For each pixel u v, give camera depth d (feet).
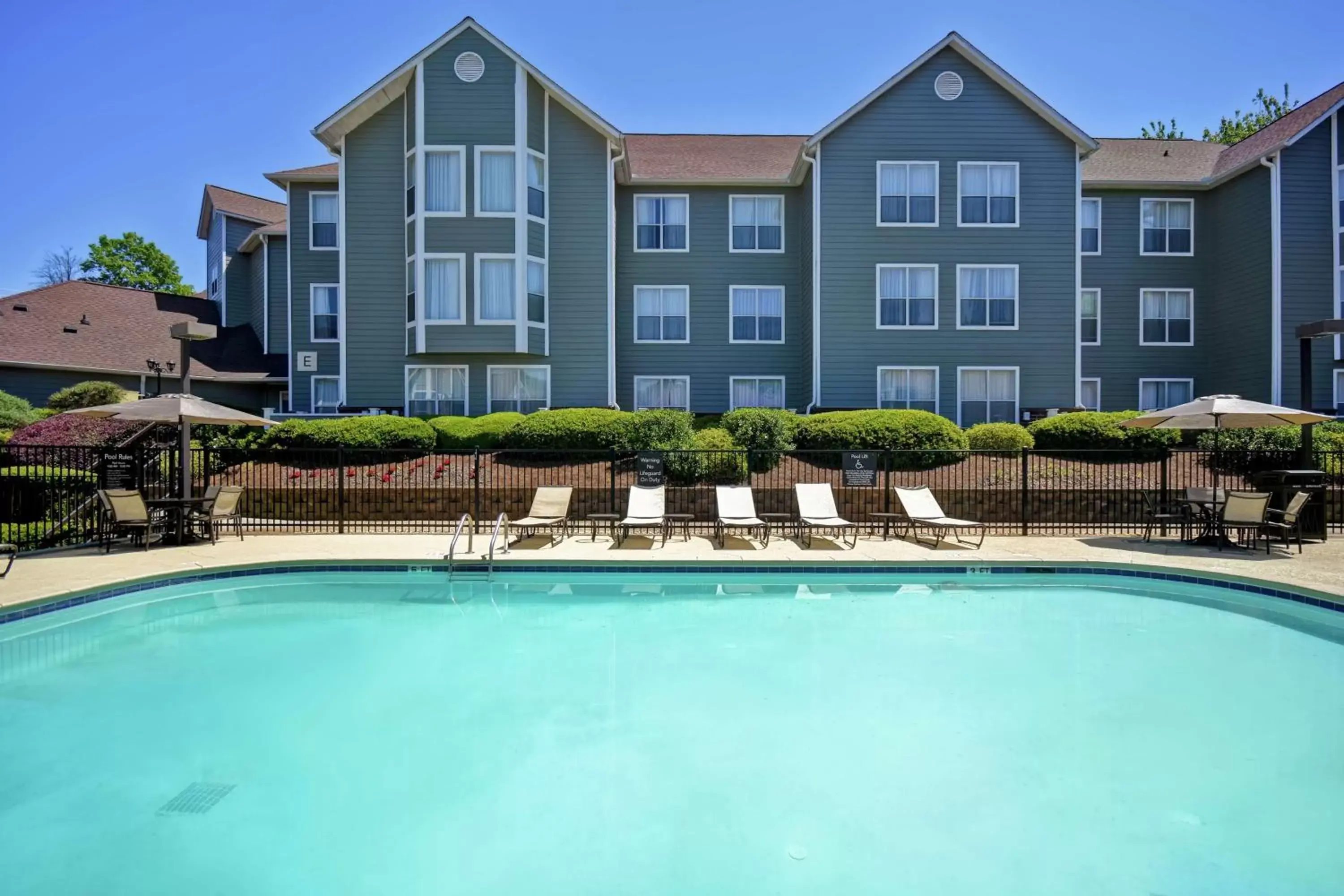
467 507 38.75
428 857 10.53
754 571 28.04
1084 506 37.58
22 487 31.60
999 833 11.09
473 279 56.49
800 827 11.27
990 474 41.93
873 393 60.23
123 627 22.40
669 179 66.28
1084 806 11.85
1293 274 60.39
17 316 69.51
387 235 58.44
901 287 60.29
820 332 60.23
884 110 59.98
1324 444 43.27
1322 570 25.93
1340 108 59.93
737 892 9.70
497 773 13.06
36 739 14.52
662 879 10.00
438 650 20.08
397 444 46.11
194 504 32.14
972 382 60.08
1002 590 26.91
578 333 59.11
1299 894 9.61
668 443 43.68
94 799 12.14
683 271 67.67
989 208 59.93
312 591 26.94
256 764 13.43
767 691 16.98
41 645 20.67
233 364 74.43
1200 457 44.19
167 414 29.81
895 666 18.72
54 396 62.44
